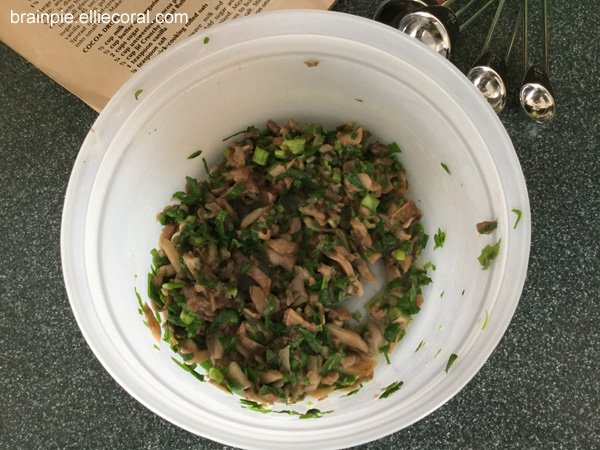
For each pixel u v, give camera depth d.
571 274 0.33
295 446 0.28
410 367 0.30
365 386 0.31
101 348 0.28
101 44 0.33
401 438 0.33
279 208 0.32
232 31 0.27
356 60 0.28
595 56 0.33
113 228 0.29
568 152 0.33
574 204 0.33
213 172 0.32
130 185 0.29
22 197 0.33
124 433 0.33
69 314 0.33
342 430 0.29
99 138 0.28
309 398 0.30
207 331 0.31
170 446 0.33
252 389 0.30
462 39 0.33
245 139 0.32
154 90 0.28
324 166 0.31
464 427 0.33
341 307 0.32
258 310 0.30
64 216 0.27
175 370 0.30
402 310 0.31
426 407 0.28
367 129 0.32
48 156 0.33
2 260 0.33
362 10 0.33
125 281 0.30
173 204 0.32
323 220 0.31
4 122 0.34
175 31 0.33
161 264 0.31
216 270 0.31
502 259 0.27
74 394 0.33
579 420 0.32
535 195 0.33
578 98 0.33
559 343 0.32
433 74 0.27
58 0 0.33
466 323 0.28
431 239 0.32
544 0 0.32
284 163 0.31
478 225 0.28
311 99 0.31
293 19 0.27
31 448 0.33
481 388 0.33
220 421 0.29
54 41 0.33
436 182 0.31
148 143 0.29
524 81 0.32
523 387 0.32
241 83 0.29
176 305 0.30
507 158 0.27
